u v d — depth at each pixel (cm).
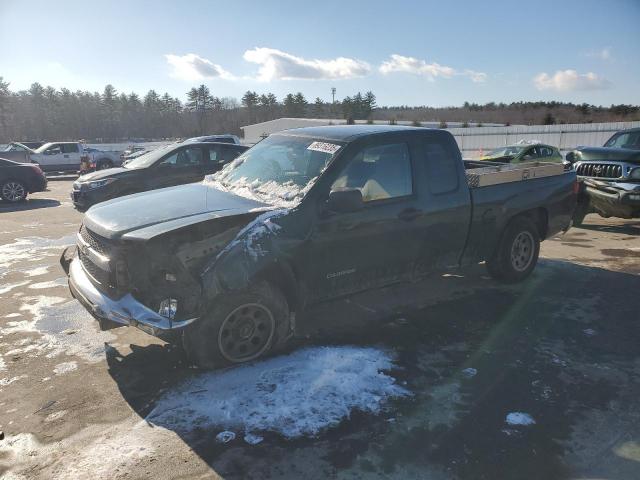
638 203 864
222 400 342
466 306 523
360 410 332
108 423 320
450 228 498
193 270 359
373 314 502
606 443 299
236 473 274
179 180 1078
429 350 421
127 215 395
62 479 270
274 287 396
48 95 8994
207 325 365
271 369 384
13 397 351
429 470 276
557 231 630
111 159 2886
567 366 393
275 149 496
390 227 447
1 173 1427
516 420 321
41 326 474
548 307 519
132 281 362
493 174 542
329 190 414
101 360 405
